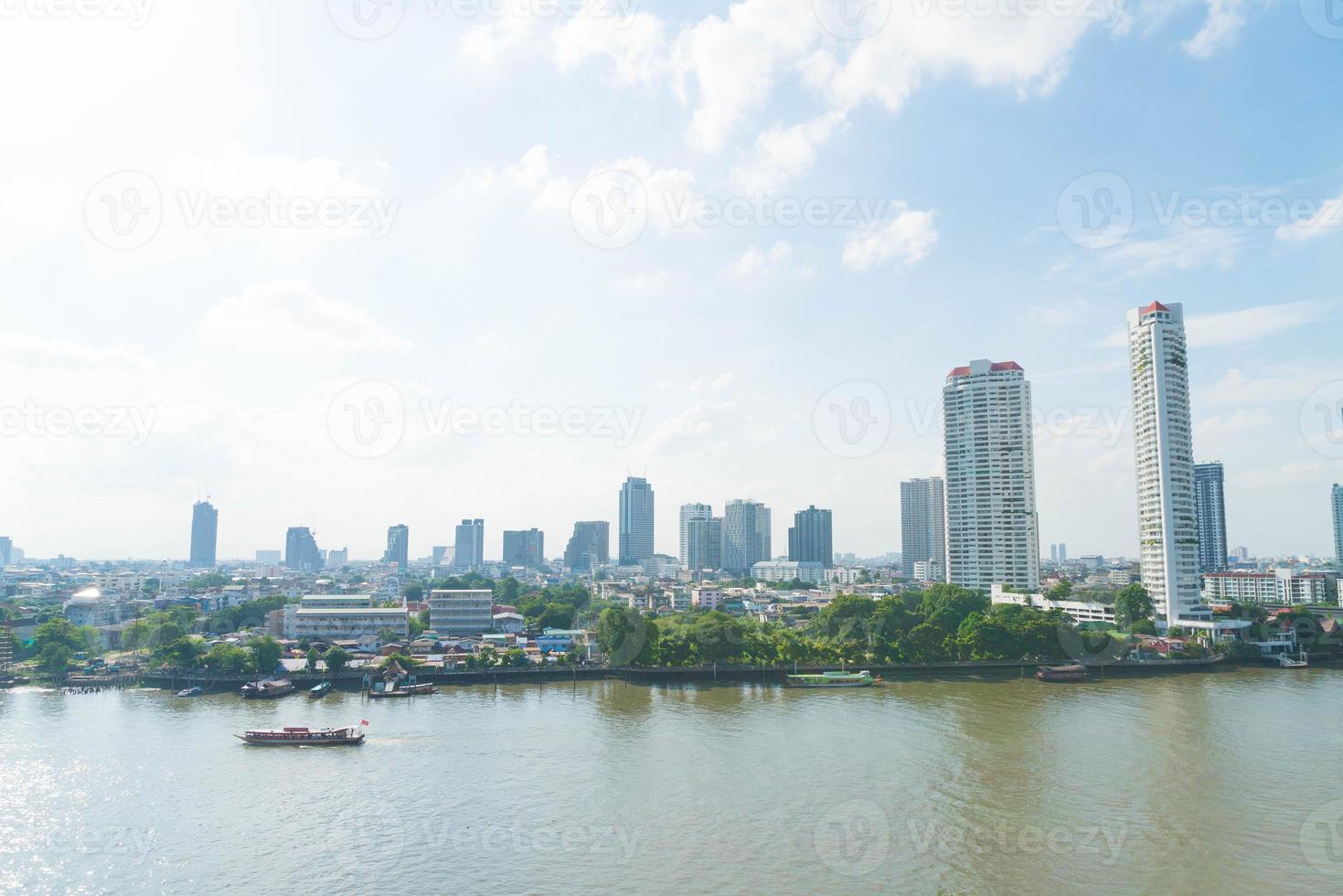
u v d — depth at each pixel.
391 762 142.75
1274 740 154.12
